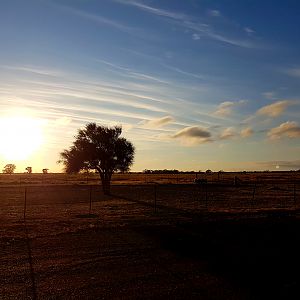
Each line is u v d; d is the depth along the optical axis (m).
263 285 13.31
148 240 19.88
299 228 23.98
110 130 61.25
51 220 26.61
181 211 32.47
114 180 101.12
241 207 35.91
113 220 26.50
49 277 13.54
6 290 12.15
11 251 17.30
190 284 13.09
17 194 52.62
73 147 60.69
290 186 70.19
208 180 91.81
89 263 15.40
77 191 58.31
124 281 13.21
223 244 19.48
